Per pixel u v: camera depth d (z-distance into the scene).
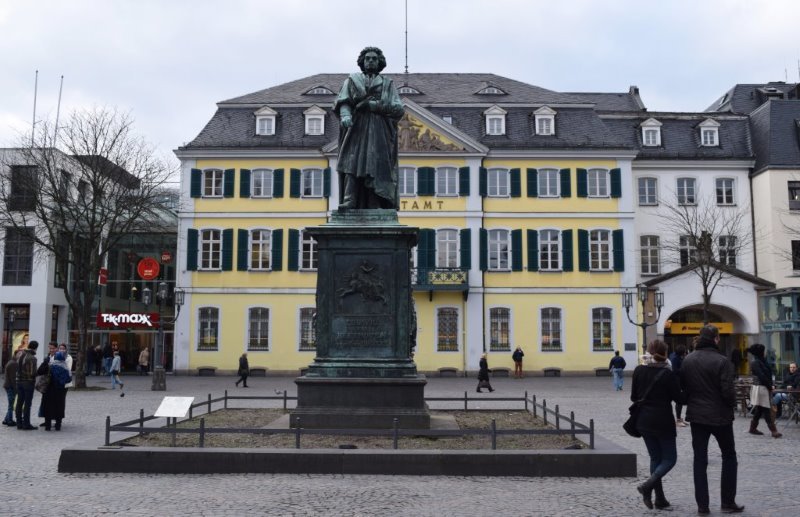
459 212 41.19
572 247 41.38
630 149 41.69
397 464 9.84
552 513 7.87
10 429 15.70
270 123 42.75
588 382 35.44
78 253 30.78
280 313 40.97
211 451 9.92
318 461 9.88
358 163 12.43
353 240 12.02
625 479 9.70
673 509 8.15
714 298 39.78
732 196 43.47
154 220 43.69
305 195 41.56
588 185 41.97
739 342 40.66
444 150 41.38
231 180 41.59
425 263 40.69
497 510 7.96
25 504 8.19
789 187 42.03
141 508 7.97
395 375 11.68
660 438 8.20
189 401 10.98
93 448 10.16
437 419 13.77
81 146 31.59
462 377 40.09
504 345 40.81
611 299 41.03
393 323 11.85
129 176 32.50
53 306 42.75
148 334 43.66
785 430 16.30
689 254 42.19
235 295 41.09
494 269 41.16
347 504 8.16
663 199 43.34
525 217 41.50
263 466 9.89
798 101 44.00
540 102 43.75
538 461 9.84
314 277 41.09
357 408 11.61
